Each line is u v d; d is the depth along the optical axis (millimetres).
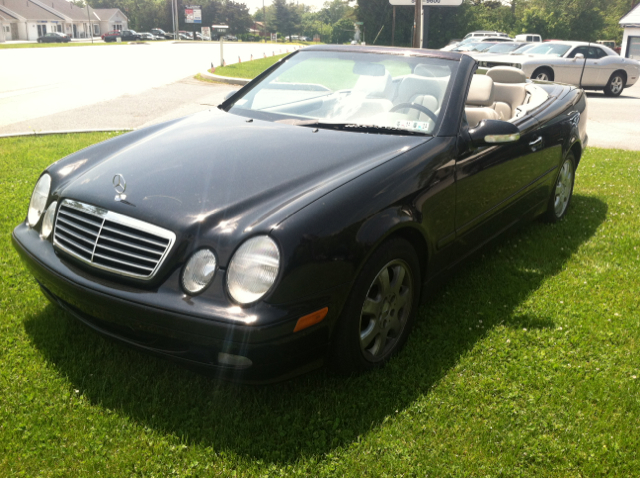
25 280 3541
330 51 4000
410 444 2299
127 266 2379
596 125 10586
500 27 57688
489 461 2232
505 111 4832
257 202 2439
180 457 2219
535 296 3553
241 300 2186
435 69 3539
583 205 5395
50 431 2299
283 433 2338
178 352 2318
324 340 2391
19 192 5160
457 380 2709
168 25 112312
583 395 2605
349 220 2412
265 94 3783
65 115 9852
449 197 3039
